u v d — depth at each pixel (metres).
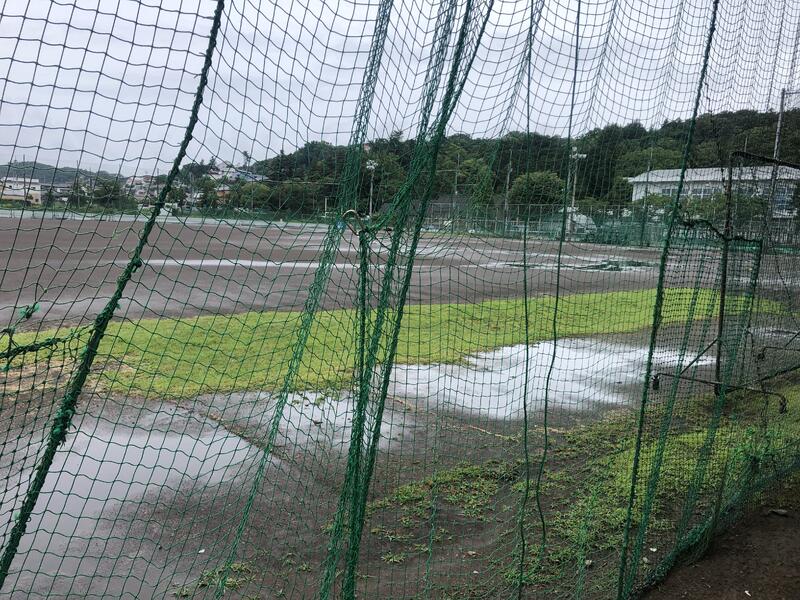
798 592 3.41
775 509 4.41
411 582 3.26
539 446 5.21
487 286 12.00
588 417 6.02
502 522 3.92
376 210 2.75
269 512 3.86
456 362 7.53
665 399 5.54
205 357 7.05
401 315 2.58
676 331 5.68
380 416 2.62
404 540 3.67
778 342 6.02
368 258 2.75
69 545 3.39
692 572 3.60
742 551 3.85
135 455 4.54
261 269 13.29
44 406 5.18
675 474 4.56
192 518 3.75
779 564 3.69
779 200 5.64
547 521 3.93
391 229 2.62
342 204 2.62
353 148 2.53
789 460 4.81
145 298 10.30
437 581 3.27
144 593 3.02
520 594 3.02
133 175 2.22
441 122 2.41
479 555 3.55
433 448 4.87
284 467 4.47
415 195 2.59
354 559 2.54
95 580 3.09
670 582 3.49
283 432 5.07
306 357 7.15
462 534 3.77
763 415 5.14
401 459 4.76
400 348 7.96
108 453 4.53
